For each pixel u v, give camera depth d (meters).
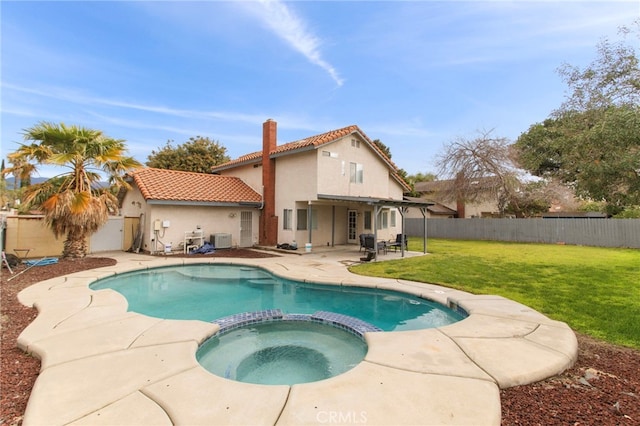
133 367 3.87
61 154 10.80
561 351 4.34
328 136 16.20
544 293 7.77
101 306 6.48
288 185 17.14
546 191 24.11
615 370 4.01
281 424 2.79
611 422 2.90
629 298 7.29
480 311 6.22
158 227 14.71
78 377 3.60
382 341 4.71
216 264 12.61
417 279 9.36
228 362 4.89
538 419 2.95
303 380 4.39
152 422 2.82
